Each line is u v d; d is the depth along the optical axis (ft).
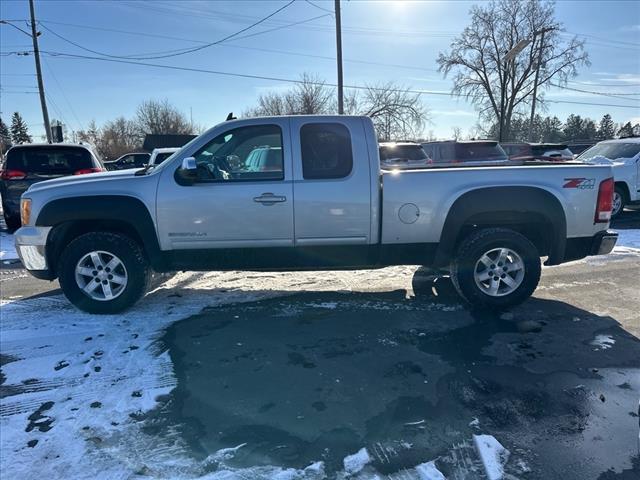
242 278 19.20
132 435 8.86
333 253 14.73
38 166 31.32
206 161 14.53
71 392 10.42
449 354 12.16
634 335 13.41
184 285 18.25
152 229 14.25
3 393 10.41
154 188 14.12
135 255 14.60
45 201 14.24
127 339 13.16
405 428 9.04
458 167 16.40
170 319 14.62
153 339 13.14
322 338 13.17
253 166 14.61
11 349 12.61
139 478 7.73
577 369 11.37
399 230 14.51
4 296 17.51
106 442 8.66
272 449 8.45
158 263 14.57
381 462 8.11
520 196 14.33
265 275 19.67
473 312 15.14
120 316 14.88
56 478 7.75
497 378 10.94
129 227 14.90
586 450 8.39
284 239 14.46
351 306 15.72
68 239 15.24
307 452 8.38
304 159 14.26
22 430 9.04
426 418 9.37
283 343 12.86
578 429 9.00
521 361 11.78
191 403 9.95
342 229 14.44
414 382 10.77
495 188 14.34
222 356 12.09
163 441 8.68
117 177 14.53
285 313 15.11
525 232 15.80
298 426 9.13
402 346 12.65
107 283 14.76
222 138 14.44
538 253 14.92
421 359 11.90
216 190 14.07
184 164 13.43
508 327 13.94
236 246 14.47
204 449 8.46
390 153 40.14
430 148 44.50
